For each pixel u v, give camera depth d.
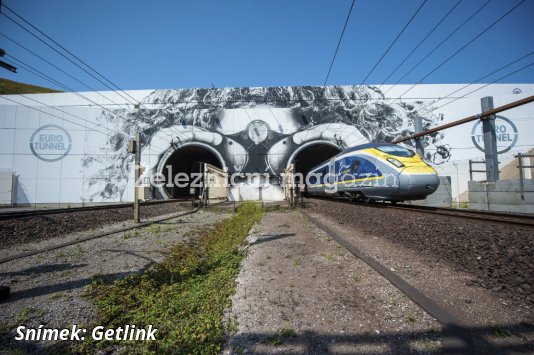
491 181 16.09
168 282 5.09
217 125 34.28
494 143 16.94
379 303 3.86
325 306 3.84
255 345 3.03
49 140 33.75
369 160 15.64
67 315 3.75
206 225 12.39
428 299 3.78
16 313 3.80
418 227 8.03
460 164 30.16
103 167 33.66
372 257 5.95
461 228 7.20
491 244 5.81
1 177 32.66
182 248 7.52
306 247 7.15
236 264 5.84
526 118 32.12
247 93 34.62
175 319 3.70
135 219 12.95
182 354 2.93
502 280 4.43
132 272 5.52
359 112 33.88
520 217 10.02
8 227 9.16
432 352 2.80
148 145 34.03
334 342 3.03
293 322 3.46
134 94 34.44
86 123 34.03
